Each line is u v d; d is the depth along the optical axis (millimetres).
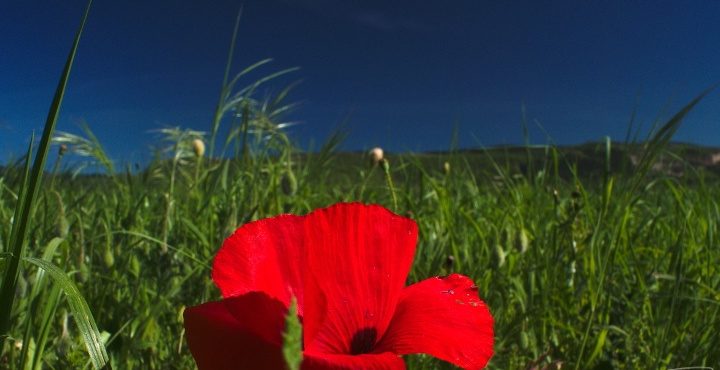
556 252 499
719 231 581
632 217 687
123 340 335
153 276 408
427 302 146
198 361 123
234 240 139
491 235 577
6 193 655
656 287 509
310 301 122
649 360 408
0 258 186
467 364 138
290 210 593
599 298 406
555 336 425
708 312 460
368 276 141
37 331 335
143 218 625
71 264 427
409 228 144
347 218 139
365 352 142
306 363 117
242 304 124
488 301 433
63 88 171
